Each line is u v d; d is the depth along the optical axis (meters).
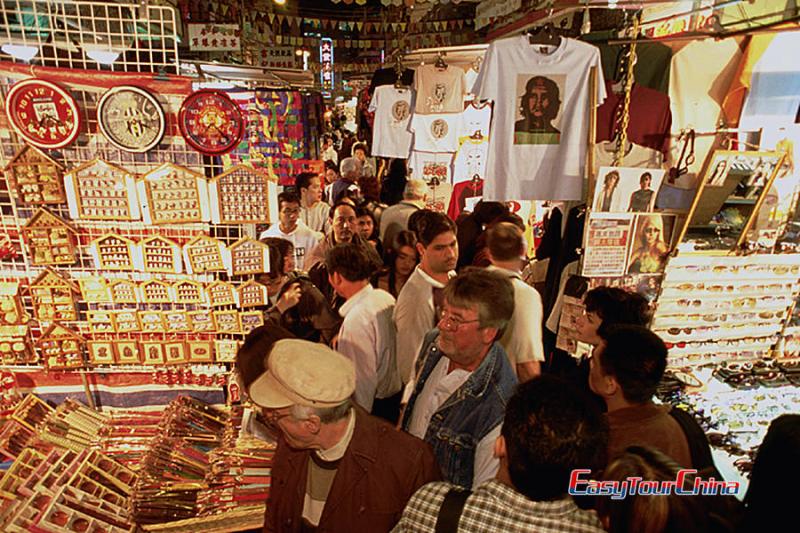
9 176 2.24
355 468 1.37
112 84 2.21
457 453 1.57
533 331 2.34
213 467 2.28
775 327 3.10
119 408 2.64
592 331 2.28
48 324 2.44
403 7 8.15
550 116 2.86
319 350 1.39
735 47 2.89
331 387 1.28
